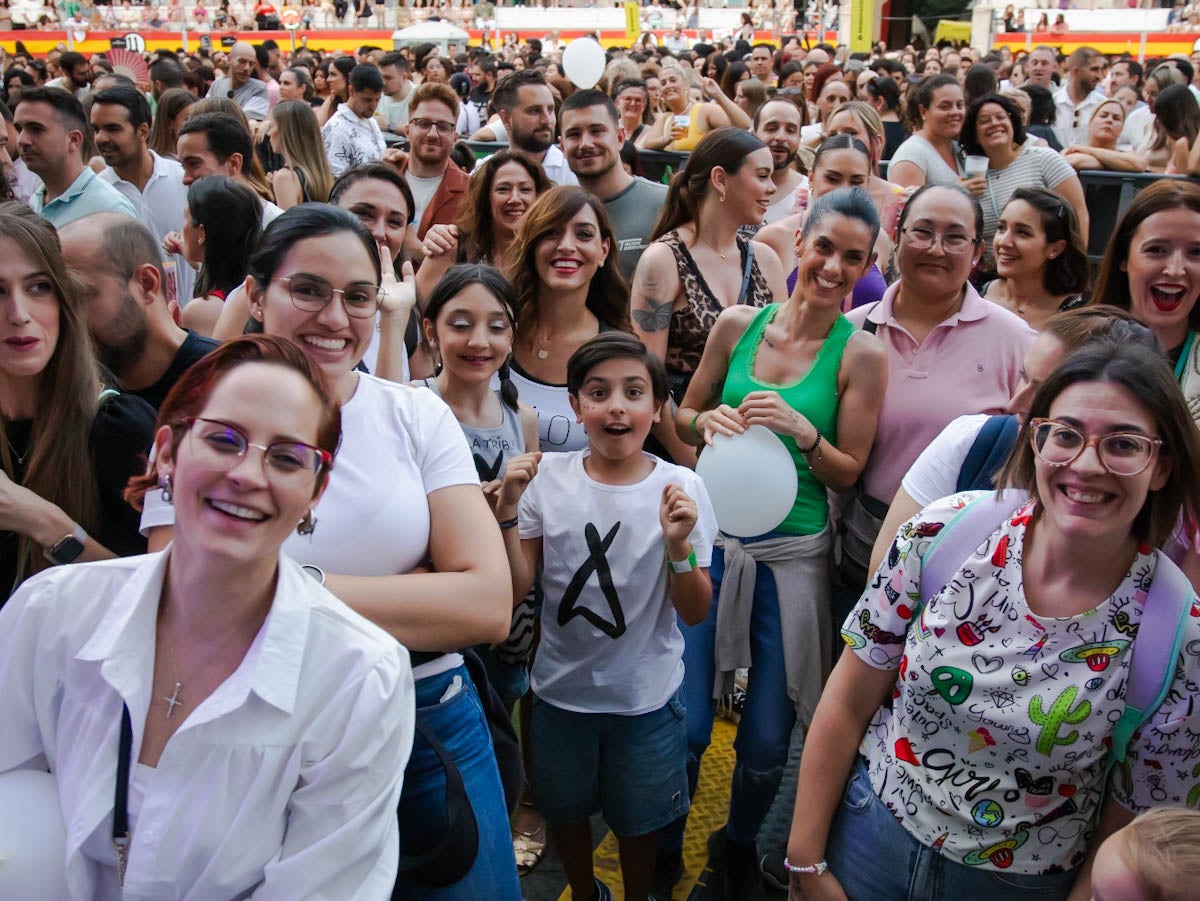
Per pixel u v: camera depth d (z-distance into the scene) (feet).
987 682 5.26
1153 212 8.23
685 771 8.32
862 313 9.95
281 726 4.13
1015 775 5.34
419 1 104.53
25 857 4.17
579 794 8.13
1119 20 76.59
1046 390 5.12
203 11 94.43
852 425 8.95
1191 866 4.41
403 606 5.28
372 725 4.19
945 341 9.19
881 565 5.86
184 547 4.15
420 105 16.69
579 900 8.50
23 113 13.94
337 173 23.76
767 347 9.41
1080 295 11.68
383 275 8.41
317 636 4.28
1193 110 21.94
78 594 4.34
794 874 6.20
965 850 5.50
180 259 14.84
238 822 4.09
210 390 4.10
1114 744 5.26
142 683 4.19
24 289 5.79
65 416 6.08
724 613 8.86
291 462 4.08
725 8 100.12
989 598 5.32
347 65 31.55
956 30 77.51
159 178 16.79
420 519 5.64
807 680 8.80
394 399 5.82
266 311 5.86
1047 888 5.50
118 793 4.17
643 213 14.92
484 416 8.96
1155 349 5.77
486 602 5.51
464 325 8.45
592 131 14.56
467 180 16.88
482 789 5.87
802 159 21.11
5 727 4.39
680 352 11.92
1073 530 4.93
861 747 6.17
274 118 18.08
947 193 9.02
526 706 9.11
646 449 11.35
